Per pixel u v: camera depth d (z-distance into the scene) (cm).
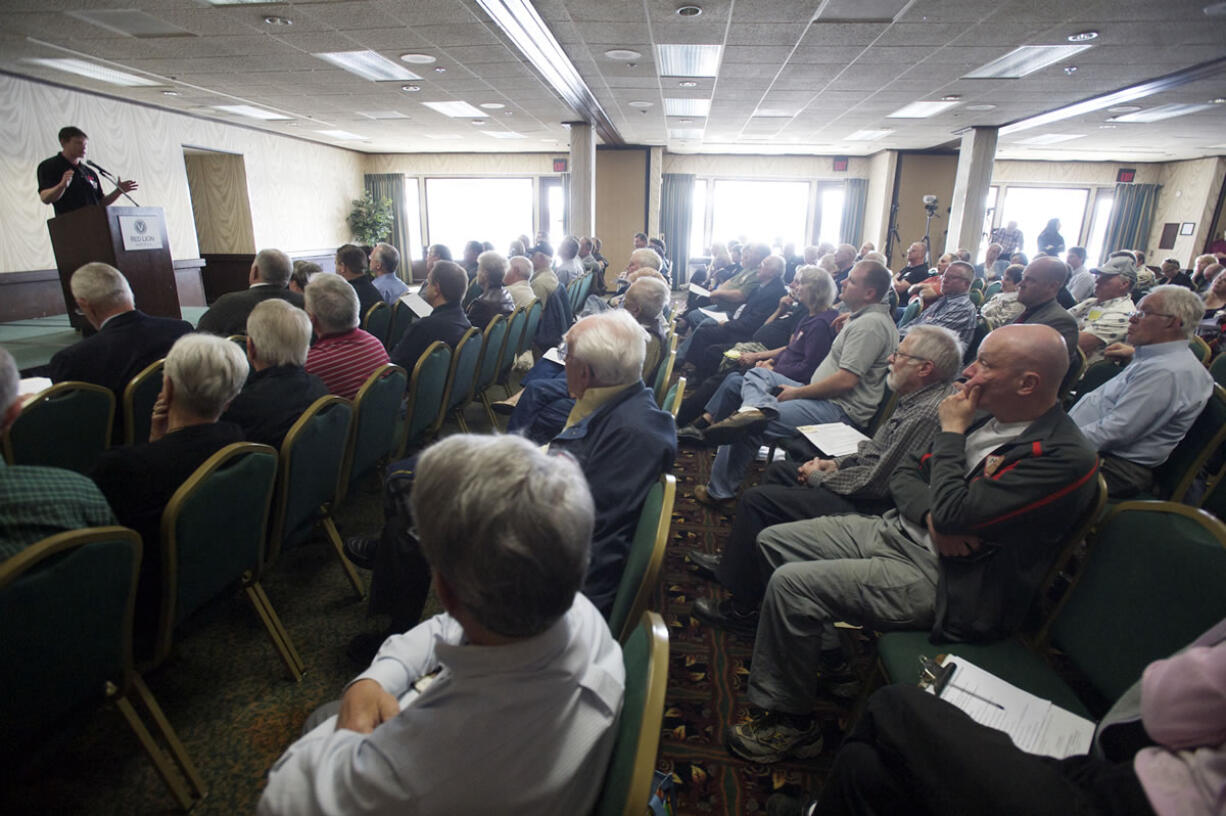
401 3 405
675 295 1126
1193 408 189
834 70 564
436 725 60
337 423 176
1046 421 127
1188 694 62
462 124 886
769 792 135
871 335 243
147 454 129
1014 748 72
